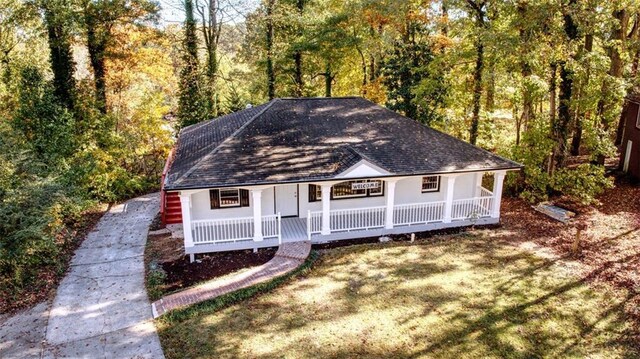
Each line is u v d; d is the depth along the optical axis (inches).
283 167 610.2
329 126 717.9
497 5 807.1
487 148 1032.8
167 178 597.6
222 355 400.5
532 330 435.8
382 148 677.9
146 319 460.1
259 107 790.5
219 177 574.9
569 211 767.7
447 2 876.6
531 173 832.9
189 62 1175.6
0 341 422.9
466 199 692.1
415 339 421.4
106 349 410.9
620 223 717.3
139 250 637.9
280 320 453.7
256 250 613.0
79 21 997.8
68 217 734.5
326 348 408.5
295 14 1216.8
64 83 979.3
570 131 868.0
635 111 940.0
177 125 1182.9
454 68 1008.9
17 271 521.3
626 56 855.7
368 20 1122.7
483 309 471.8
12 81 1018.1
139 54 1167.6
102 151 925.8
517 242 652.1
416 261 585.6
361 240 652.7
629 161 965.2
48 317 463.8
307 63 1339.8
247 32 1337.4
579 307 475.2
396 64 1043.3
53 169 724.7
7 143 631.8
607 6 732.0
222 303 481.4
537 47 734.5
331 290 511.2
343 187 694.5
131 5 1068.5
